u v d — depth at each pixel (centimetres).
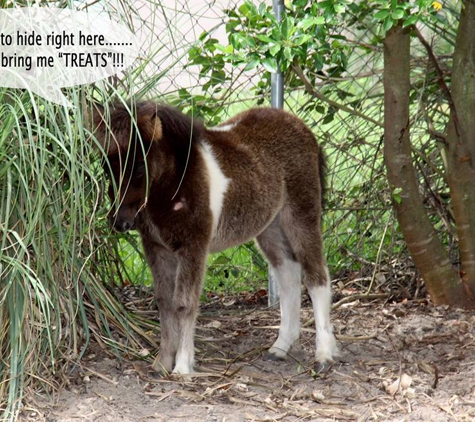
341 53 409
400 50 402
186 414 337
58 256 355
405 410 342
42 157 329
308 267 382
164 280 368
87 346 371
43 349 352
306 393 352
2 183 344
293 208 383
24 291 338
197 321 412
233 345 392
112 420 332
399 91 405
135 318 394
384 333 400
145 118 347
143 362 370
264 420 335
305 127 392
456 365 371
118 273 411
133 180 348
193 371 364
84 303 376
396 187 412
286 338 383
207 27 505
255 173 374
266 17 389
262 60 382
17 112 341
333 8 379
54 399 342
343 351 385
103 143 346
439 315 415
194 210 360
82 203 349
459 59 414
